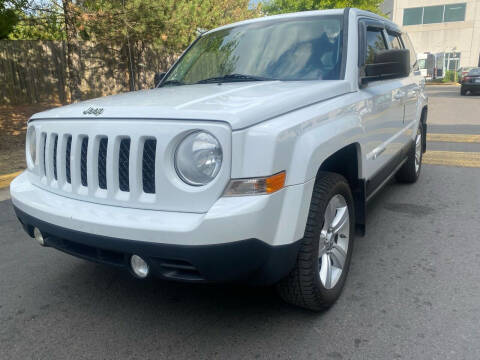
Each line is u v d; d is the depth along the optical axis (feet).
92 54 42.19
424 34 130.00
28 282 10.78
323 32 11.01
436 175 20.08
